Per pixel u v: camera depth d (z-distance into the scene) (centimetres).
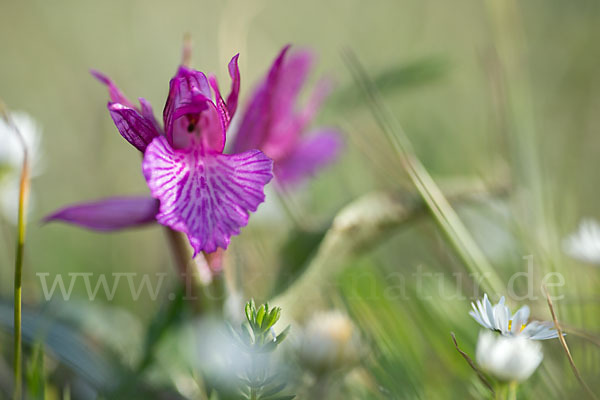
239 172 27
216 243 27
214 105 28
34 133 34
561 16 50
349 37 53
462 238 30
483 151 39
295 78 33
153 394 29
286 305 30
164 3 55
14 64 51
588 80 44
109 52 52
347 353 28
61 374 30
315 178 35
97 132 43
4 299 31
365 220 31
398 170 35
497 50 36
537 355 26
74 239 37
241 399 27
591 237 31
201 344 28
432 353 29
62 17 54
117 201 29
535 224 32
